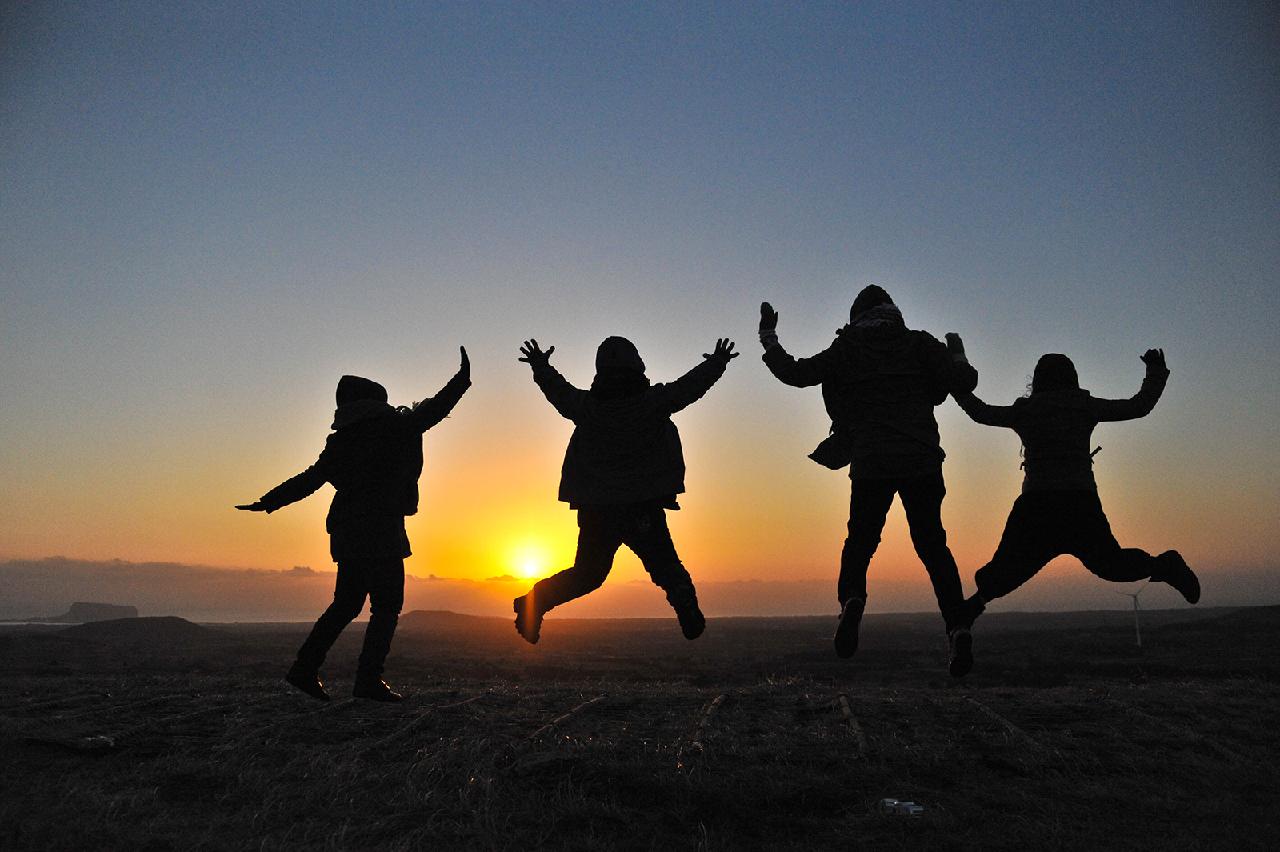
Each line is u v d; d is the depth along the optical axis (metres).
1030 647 110.75
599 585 5.83
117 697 9.17
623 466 5.60
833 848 4.73
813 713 8.16
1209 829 4.89
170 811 5.21
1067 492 5.81
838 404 5.81
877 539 5.62
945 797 5.54
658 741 6.94
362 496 7.98
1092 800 5.47
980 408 6.11
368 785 5.80
